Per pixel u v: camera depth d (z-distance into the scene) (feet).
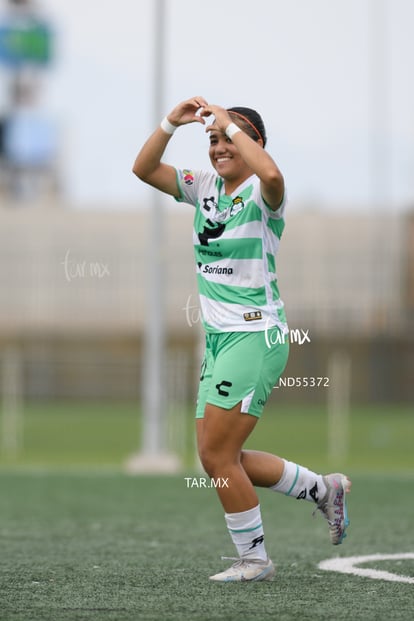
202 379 65.82
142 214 413.39
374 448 235.81
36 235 411.54
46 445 240.12
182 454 206.80
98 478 142.92
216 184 65.77
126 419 314.96
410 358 373.81
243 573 66.39
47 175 587.27
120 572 70.69
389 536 90.74
